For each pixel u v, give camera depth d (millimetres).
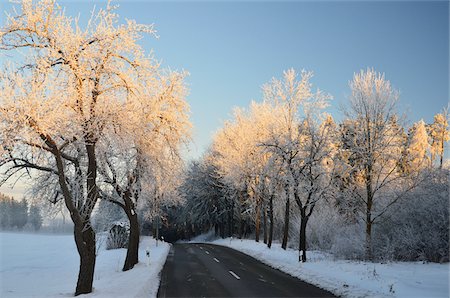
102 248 37750
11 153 12734
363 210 24484
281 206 38344
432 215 21656
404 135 23734
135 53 14445
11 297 13414
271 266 22609
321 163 24359
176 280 17000
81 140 13797
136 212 22219
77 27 13102
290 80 27875
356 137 23750
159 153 19734
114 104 14273
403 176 22938
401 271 17266
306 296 13102
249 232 61719
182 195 47625
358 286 14008
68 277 20516
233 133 40344
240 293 13742
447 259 20578
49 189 17203
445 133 43750
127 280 16109
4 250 35938
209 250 36375
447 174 22734
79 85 12859
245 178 38844
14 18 12188
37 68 11906
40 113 11719
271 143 25516
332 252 27688
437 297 11977
